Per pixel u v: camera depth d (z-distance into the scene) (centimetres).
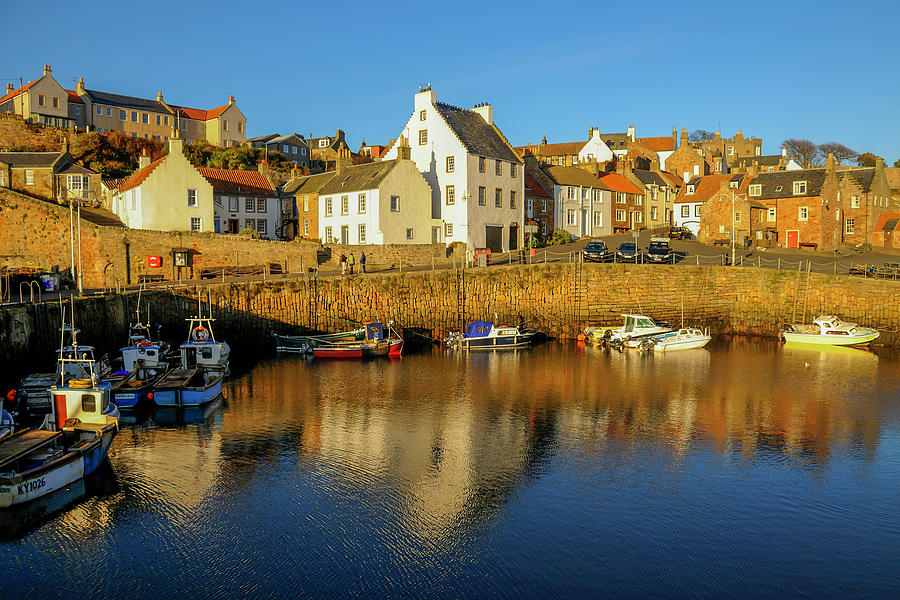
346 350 4397
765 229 7425
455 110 6912
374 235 6084
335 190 6488
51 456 2014
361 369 4041
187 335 4359
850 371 3947
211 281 4697
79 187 6197
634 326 4881
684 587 1566
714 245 7181
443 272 5103
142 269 4853
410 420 2878
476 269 5188
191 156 8231
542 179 7631
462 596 1520
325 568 1630
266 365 4153
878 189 8000
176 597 1502
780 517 1923
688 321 5412
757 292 5350
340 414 2969
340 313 4853
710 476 2230
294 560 1664
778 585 1576
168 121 9488
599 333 5006
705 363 4228
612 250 6625
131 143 7875
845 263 6022
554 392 3412
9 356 2916
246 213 6431
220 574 1596
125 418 2880
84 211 5816
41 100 8106
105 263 4753
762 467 2314
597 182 8312
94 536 1766
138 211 5441
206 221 5697
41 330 3144
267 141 11000
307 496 2042
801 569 1645
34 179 6053
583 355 4559
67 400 2220
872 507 1991
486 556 1694
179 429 2719
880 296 4956
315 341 4441
